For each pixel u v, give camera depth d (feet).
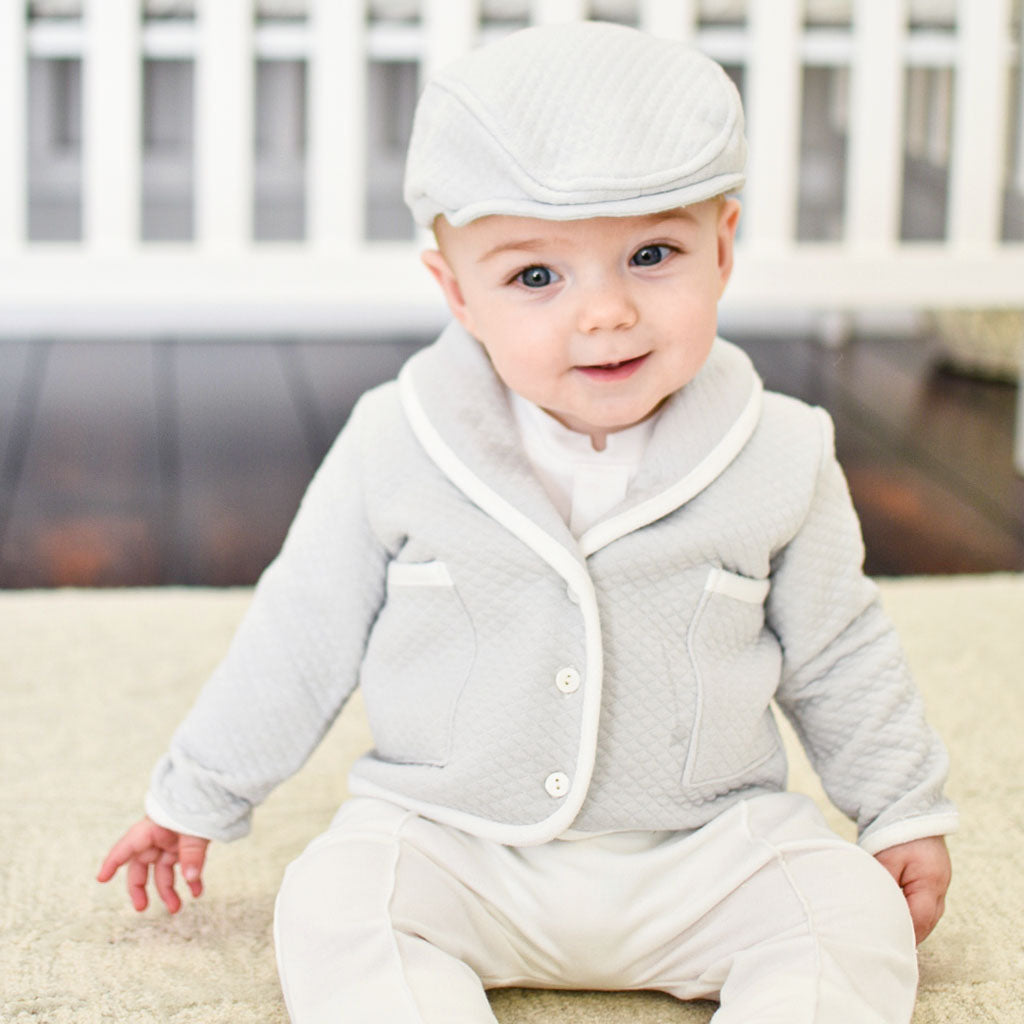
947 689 3.93
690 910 2.49
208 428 7.01
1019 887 2.94
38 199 8.00
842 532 2.76
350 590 2.74
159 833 2.76
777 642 2.77
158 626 4.40
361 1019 2.20
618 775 2.57
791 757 3.54
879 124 6.05
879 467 6.59
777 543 2.66
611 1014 2.54
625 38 2.58
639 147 2.39
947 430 7.22
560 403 2.52
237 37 5.78
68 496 6.03
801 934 2.35
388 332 9.36
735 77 7.09
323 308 9.76
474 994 2.28
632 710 2.58
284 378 8.02
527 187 2.37
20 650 4.17
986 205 6.16
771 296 6.14
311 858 2.50
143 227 8.41
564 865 2.56
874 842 2.66
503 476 2.61
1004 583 4.89
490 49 2.62
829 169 8.51
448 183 2.48
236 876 3.02
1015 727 3.70
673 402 2.67
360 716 3.80
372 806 2.66
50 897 2.90
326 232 5.99
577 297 2.44
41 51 5.82
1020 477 6.48
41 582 5.09
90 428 6.99
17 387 7.73
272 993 2.58
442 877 2.51
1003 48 6.03
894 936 2.35
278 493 6.10
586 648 2.52
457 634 2.62
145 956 2.70
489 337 2.55
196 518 5.79
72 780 3.40
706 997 2.56
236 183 5.91
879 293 6.17
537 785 2.54
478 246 2.50
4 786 3.35
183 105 8.39
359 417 2.83
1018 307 8.11
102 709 3.79
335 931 2.33
